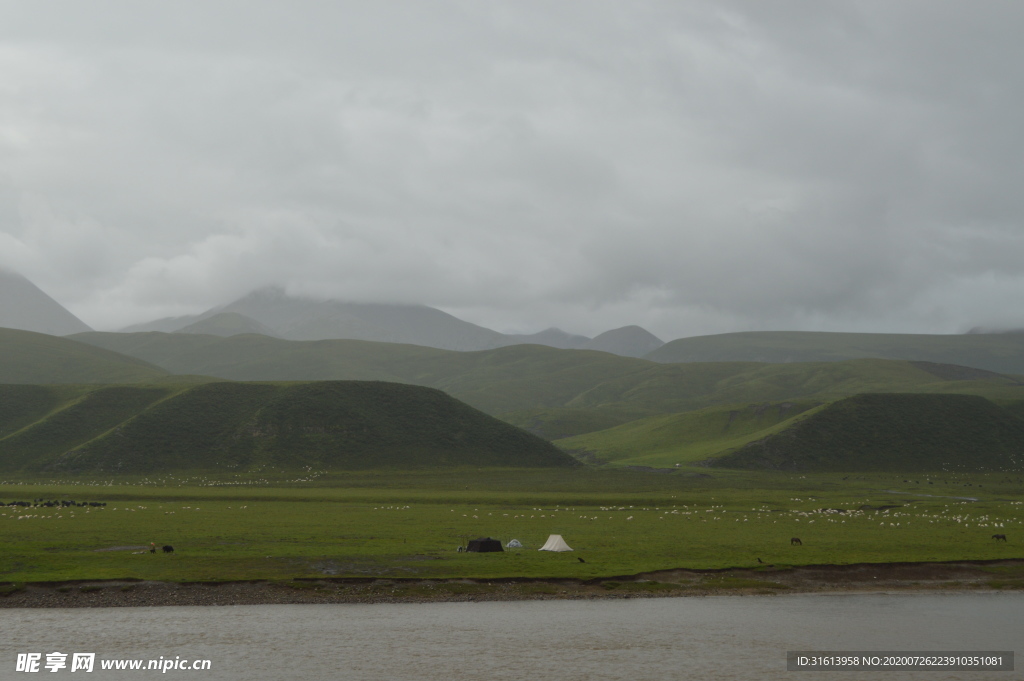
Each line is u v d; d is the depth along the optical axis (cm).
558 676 3994
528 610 5259
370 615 5069
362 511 11638
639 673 4066
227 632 4625
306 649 4341
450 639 4569
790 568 6512
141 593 5362
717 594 5819
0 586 5338
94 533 7969
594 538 8288
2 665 4025
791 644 4616
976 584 6303
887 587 6178
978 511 13050
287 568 6075
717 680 3984
